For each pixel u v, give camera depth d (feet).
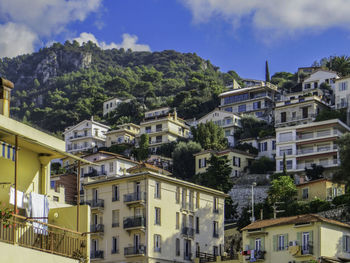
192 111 588.09
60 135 572.10
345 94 453.17
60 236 84.74
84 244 85.30
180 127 515.09
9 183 80.23
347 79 456.04
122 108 648.79
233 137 484.74
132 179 241.76
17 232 80.74
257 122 494.59
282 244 212.64
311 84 531.91
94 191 251.19
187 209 251.60
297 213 289.94
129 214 238.07
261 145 438.40
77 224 85.92
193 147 442.91
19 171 87.56
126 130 531.09
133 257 231.91
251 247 221.46
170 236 241.14
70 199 325.01
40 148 88.94
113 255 236.43
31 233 82.94
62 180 328.08
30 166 89.86
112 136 536.42
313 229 205.87
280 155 393.29
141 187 239.30
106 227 242.37
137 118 616.80
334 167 370.73
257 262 216.74
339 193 319.06
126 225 235.61
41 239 84.02
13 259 72.64
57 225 87.76
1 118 83.61
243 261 221.87
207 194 264.11
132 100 649.20
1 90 88.43
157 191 241.55
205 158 420.36
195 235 252.42
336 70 587.68
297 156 386.11
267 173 398.42
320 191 314.96
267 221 226.38
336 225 210.38
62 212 88.33
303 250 206.18
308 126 390.63
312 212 286.05
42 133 90.43
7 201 81.92
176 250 242.37
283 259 210.38
